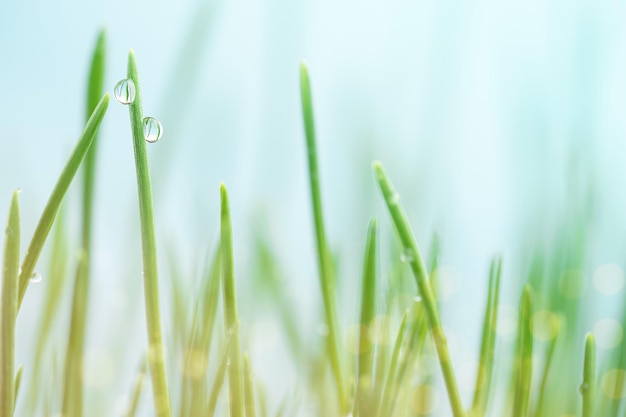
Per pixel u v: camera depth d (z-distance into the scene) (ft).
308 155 0.87
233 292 0.82
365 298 0.86
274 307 1.05
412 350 0.88
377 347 0.88
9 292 0.80
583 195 1.11
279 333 1.04
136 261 1.04
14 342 0.80
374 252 0.86
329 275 0.88
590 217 1.09
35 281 0.90
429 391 0.91
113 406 0.99
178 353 0.93
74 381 0.86
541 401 0.87
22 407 0.92
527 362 0.85
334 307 0.88
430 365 0.91
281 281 1.07
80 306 0.86
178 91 1.21
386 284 0.93
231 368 0.82
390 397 0.89
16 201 0.80
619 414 0.91
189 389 0.88
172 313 0.94
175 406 0.92
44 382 0.92
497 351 0.93
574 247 1.02
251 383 0.85
